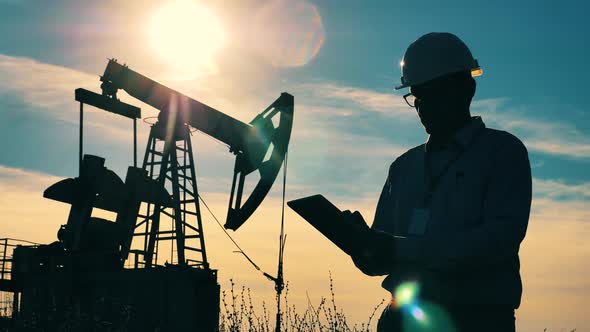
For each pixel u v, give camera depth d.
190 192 37.00
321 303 11.05
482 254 2.92
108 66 35.94
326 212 2.82
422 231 3.27
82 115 35.69
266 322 11.95
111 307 30.66
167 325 31.94
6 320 21.22
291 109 35.94
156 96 36.12
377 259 2.94
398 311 3.34
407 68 3.39
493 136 3.25
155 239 36.66
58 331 20.83
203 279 33.44
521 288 3.18
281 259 13.72
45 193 35.00
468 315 3.15
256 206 35.28
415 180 3.47
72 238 34.84
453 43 3.34
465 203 3.19
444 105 3.33
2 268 34.19
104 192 35.38
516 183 3.12
